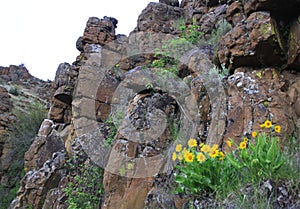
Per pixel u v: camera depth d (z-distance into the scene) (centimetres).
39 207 745
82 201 586
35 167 882
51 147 870
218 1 781
